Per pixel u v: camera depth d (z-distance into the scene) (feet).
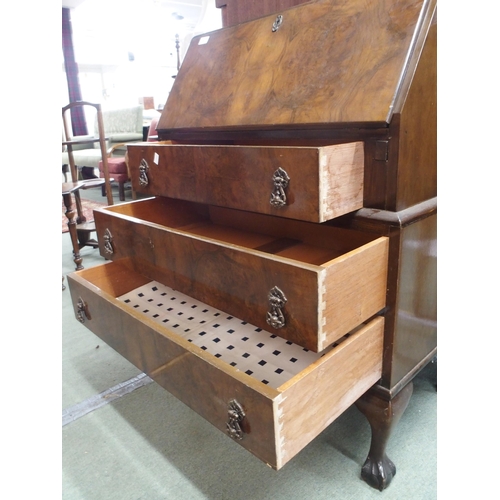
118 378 4.74
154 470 3.49
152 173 4.02
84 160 14.43
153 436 3.86
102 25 22.25
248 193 3.07
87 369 4.91
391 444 3.62
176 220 4.78
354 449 3.60
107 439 3.84
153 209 4.59
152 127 12.26
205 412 2.74
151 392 4.48
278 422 2.19
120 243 4.04
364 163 2.81
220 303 3.09
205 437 3.83
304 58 3.28
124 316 3.31
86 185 8.08
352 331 3.26
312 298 2.35
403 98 2.60
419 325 3.22
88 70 23.08
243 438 2.43
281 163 2.73
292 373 3.22
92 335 5.66
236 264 2.81
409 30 2.72
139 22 22.82
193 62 4.40
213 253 2.97
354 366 2.72
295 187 2.69
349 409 4.13
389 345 2.96
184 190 3.69
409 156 2.73
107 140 14.55
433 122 2.89
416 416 3.95
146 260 3.74
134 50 23.95
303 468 3.43
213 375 2.51
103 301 3.58
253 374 3.23
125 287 4.63
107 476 3.44
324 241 3.79
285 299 2.52
